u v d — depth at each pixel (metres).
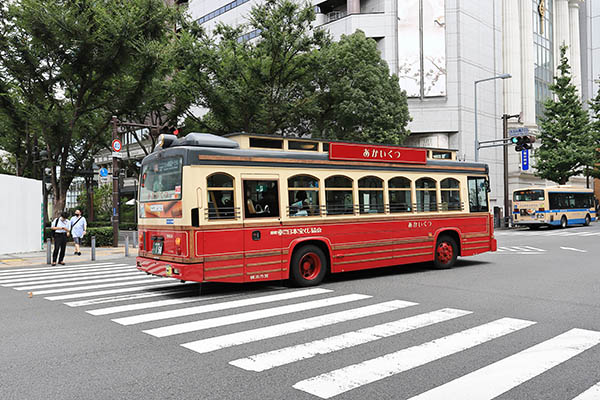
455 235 12.30
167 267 8.43
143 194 9.62
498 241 21.84
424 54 36.41
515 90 41.50
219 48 23.66
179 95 24.55
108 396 3.99
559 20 50.78
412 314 6.93
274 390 4.08
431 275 10.97
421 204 11.45
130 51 23.58
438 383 4.20
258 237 8.77
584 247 17.80
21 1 21.84
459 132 36.53
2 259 17.00
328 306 7.57
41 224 20.97
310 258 9.64
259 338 5.75
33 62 23.55
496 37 40.47
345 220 9.99
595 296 8.23
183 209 8.15
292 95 24.92
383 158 10.77
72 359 5.04
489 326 6.19
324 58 24.08
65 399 3.94
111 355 5.16
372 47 26.83
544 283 9.65
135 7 23.72
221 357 5.03
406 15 36.56
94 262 16.02
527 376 4.36
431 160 11.82
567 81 38.12
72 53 23.67
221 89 22.98
